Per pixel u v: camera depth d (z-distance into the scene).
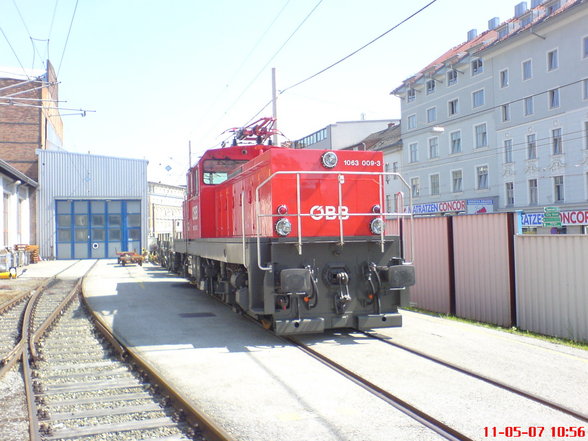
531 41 35.03
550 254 9.20
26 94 41.81
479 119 39.91
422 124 46.12
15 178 32.97
